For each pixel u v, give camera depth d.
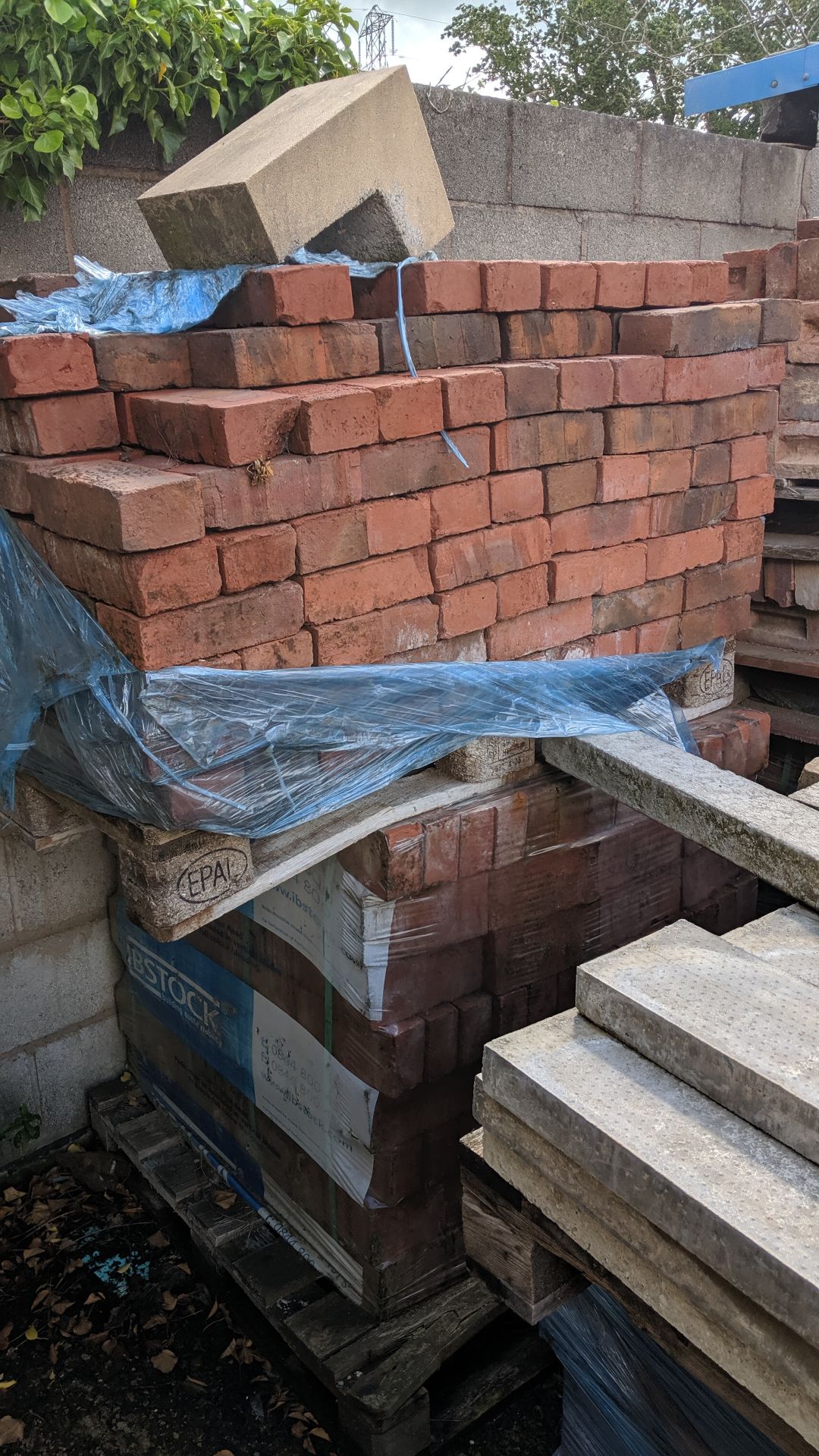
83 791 2.17
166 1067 3.56
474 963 2.65
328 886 2.49
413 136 2.22
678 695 2.98
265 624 1.97
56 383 1.90
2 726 2.24
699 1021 1.49
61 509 1.85
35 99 2.81
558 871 2.69
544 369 2.28
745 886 3.26
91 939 3.62
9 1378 2.97
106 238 3.20
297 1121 2.92
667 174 4.76
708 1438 2.03
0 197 2.92
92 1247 3.38
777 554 3.39
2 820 3.20
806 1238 1.21
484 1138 1.71
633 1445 2.24
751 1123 1.40
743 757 2.98
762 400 2.83
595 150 4.45
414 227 2.27
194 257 2.19
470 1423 2.83
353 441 1.99
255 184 1.93
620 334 2.56
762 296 3.54
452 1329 2.78
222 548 1.86
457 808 2.45
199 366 2.04
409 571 2.19
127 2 2.89
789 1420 1.27
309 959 2.65
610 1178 1.40
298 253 2.16
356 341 2.08
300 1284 2.96
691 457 2.69
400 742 2.28
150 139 3.21
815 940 1.75
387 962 2.45
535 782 2.61
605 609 2.65
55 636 2.01
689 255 5.02
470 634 2.37
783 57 4.84
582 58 16.58
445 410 2.13
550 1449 2.80
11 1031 3.54
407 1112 2.64
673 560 2.75
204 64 3.12
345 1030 2.60
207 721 1.93
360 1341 2.76
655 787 2.26
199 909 2.10
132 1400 2.91
